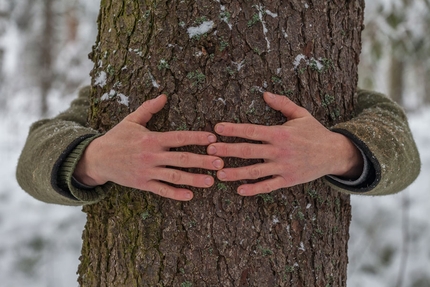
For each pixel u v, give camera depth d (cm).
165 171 105
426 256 248
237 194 109
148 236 110
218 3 108
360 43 121
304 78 111
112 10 114
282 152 104
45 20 634
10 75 545
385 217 270
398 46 298
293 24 110
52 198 115
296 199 112
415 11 288
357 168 110
